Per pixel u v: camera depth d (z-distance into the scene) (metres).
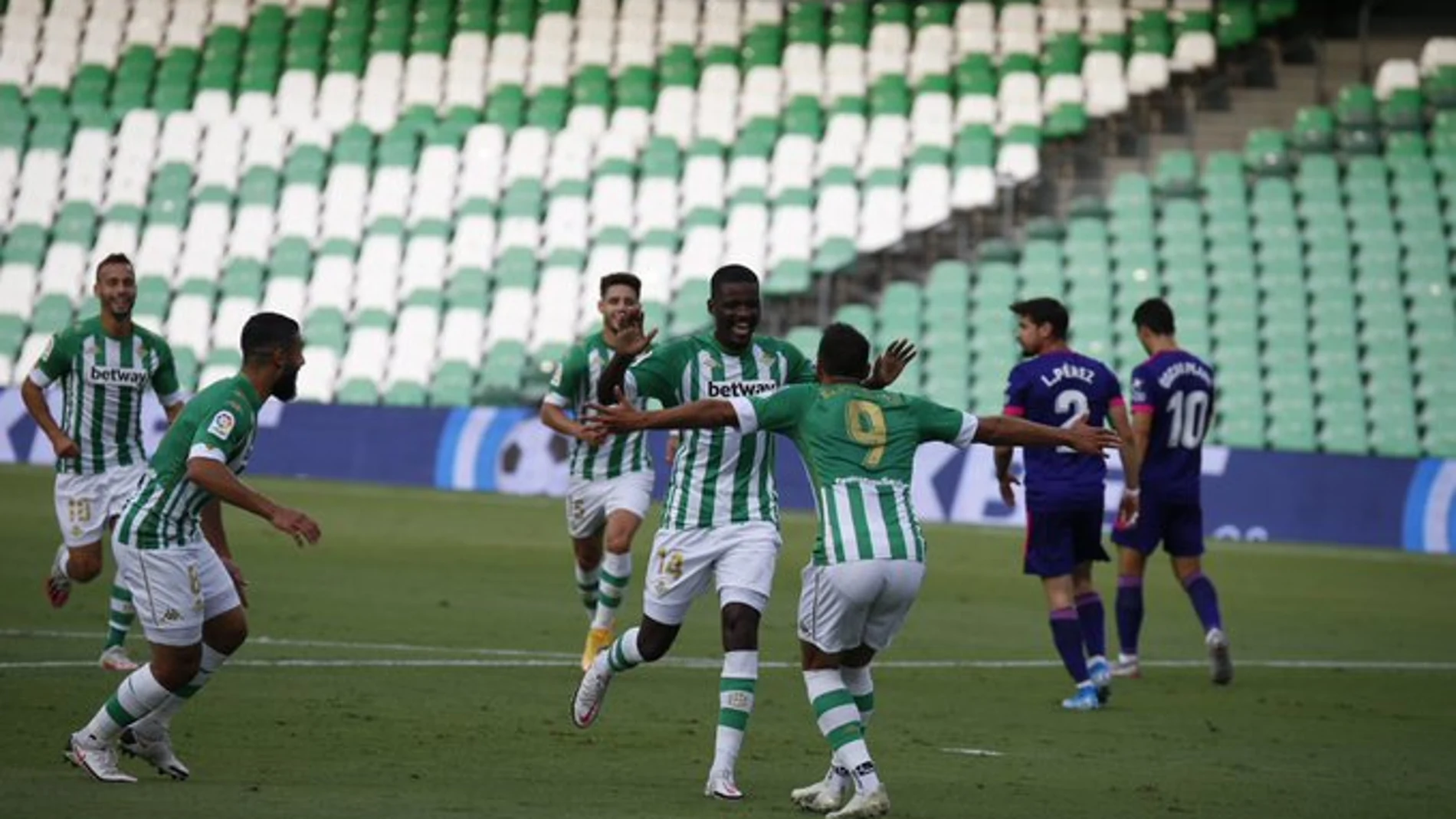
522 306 108.88
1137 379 43.50
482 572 62.62
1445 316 102.31
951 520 88.75
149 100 124.12
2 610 47.50
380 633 46.38
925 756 31.58
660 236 111.00
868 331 105.00
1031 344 41.06
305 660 40.81
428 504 86.25
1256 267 104.69
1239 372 100.56
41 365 40.44
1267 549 82.25
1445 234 106.06
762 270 109.31
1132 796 28.16
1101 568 73.38
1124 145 115.62
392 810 24.39
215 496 26.80
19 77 124.88
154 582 26.14
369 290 110.62
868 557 25.77
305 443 97.75
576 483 42.19
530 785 27.08
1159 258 105.50
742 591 28.33
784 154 114.06
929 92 117.38
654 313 107.81
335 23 127.19
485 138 116.00
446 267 111.25
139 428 41.53
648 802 26.06
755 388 30.28
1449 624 58.81
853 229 110.31
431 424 96.88
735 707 27.25
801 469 92.75
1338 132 111.12
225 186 116.38
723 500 29.08
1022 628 53.72
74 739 26.12
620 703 36.44
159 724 26.42
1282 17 119.31
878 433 26.44
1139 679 44.31
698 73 121.75
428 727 32.41
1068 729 35.59
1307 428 98.44
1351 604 63.69
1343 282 103.62
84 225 115.69
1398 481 85.50
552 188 113.75
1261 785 29.73
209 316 111.25
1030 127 114.19
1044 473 39.59
